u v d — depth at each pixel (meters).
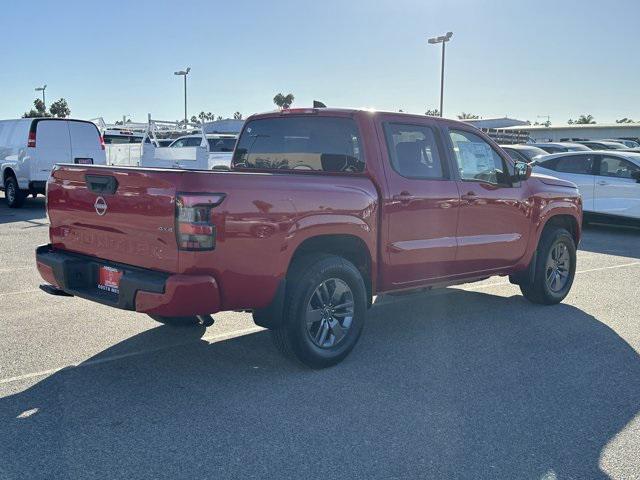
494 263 6.55
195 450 3.72
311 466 3.57
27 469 3.47
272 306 4.72
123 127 27.42
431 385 4.78
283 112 6.05
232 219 4.35
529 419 4.22
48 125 15.59
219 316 6.65
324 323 5.07
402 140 5.70
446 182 5.92
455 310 7.05
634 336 6.09
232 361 5.25
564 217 7.47
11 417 4.12
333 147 5.67
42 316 6.48
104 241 4.85
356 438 3.91
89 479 3.39
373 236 5.30
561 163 14.84
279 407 4.34
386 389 4.70
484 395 4.61
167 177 4.29
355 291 5.19
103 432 3.93
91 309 6.79
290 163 6.02
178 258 4.28
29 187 15.51
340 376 4.95
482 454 3.74
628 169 13.88
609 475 3.54
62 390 4.58
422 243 5.73
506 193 6.54
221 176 4.35
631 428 4.11
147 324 6.27
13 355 5.30
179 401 4.42
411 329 6.27
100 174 4.77
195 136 19.47
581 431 4.06
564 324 6.49
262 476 3.46
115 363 5.16
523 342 5.87
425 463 3.62
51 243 5.48
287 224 4.64
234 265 4.40
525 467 3.60
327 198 4.90
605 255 10.95
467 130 6.32
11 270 8.71
